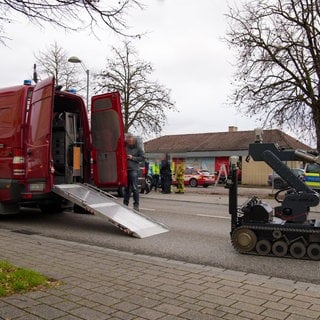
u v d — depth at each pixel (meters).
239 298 4.59
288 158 6.88
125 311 4.11
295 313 4.18
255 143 7.05
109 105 10.43
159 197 18.44
